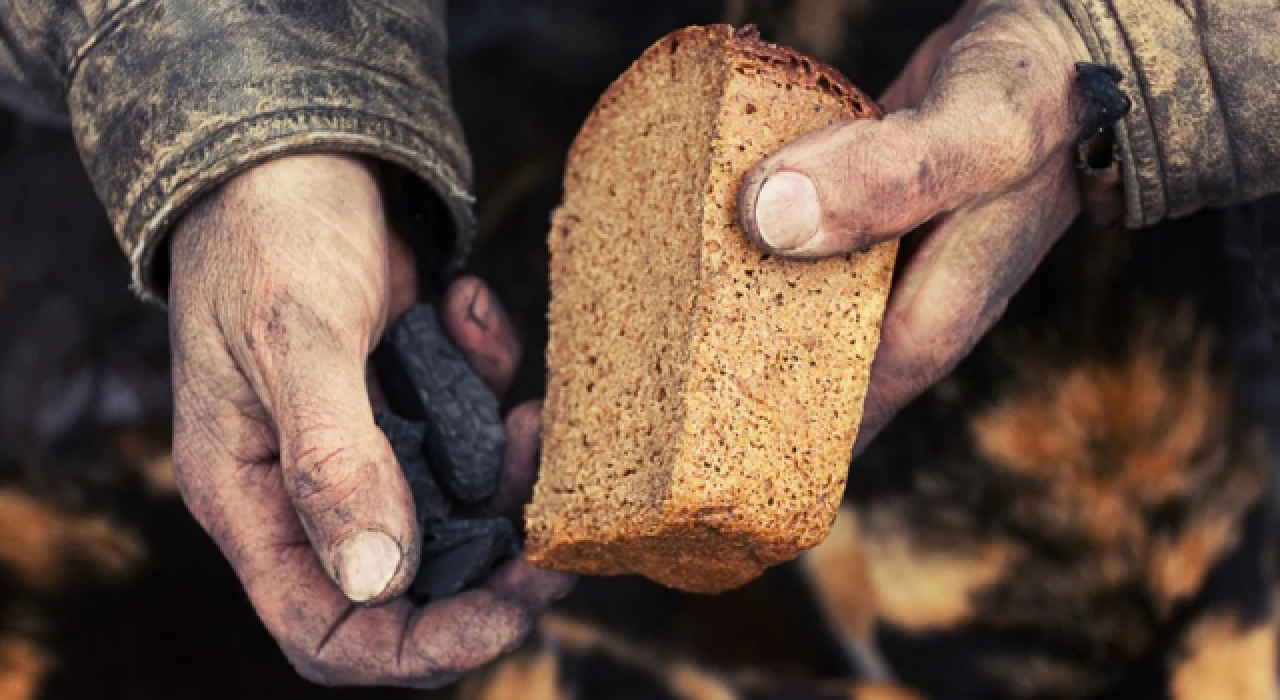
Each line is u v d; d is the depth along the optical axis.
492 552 0.54
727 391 0.50
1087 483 0.66
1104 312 0.66
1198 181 0.54
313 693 0.67
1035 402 0.66
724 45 0.51
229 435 0.53
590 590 0.69
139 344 0.73
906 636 0.69
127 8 0.52
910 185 0.50
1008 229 0.54
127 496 0.68
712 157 0.51
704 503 0.50
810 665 0.70
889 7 0.67
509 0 0.73
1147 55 0.52
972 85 0.51
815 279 0.51
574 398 0.55
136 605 0.67
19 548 0.68
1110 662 0.67
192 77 0.52
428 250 0.58
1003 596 0.67
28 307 0.73
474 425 0.56
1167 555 0.66
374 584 0.49
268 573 0.53
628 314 0.54
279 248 0.52
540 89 0.73
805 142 0.50
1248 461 0.67
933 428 0.67
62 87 0.55
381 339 0.57
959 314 0.55
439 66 0.55
